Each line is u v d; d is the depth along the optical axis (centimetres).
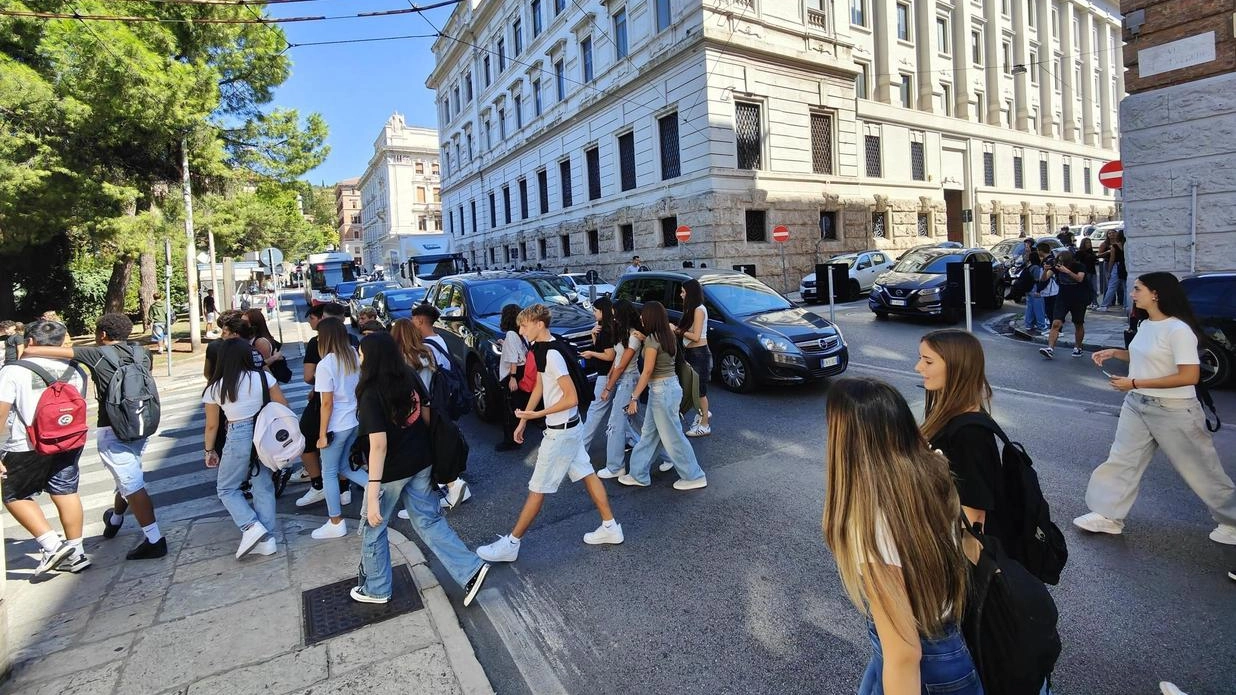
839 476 173
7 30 1473
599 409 580
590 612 360
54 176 1580
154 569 427
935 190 3130
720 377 902
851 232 2644
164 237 1617
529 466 630
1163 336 371
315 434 530
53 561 418
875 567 162
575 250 3105
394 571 411
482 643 339
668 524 469
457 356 880
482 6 3850
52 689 299
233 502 432
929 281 1379
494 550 421
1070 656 296
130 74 1444
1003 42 3644
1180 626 312
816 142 2572
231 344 437
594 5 2723
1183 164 930
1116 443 406
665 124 2442
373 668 307
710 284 949
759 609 351
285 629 344
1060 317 973
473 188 4566
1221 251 907
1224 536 386
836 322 1491
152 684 300
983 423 219
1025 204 3700
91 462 804
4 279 2158
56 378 419
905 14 3095
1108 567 370
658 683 295
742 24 2244
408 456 353
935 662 170
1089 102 4366
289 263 7600
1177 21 923
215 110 1844
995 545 174
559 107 3139
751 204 2294
